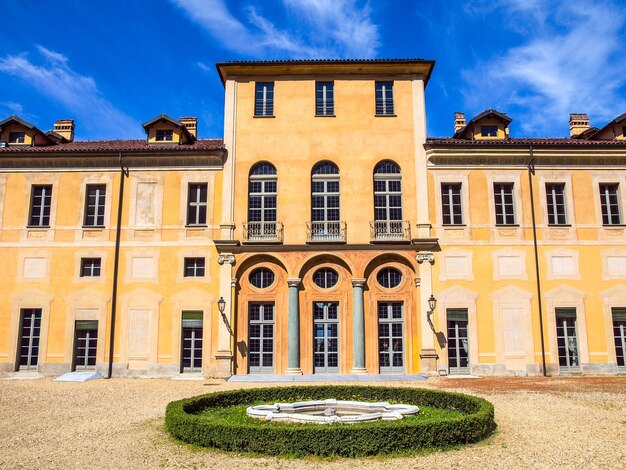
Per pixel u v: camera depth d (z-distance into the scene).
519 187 26.97
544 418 14.38
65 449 11.59
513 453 10.95
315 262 26.14
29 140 28.66
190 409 13.97
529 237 26.47
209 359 25.17
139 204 26.84
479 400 14.04
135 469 10.10
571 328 26.00
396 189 27.20
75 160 27.14
